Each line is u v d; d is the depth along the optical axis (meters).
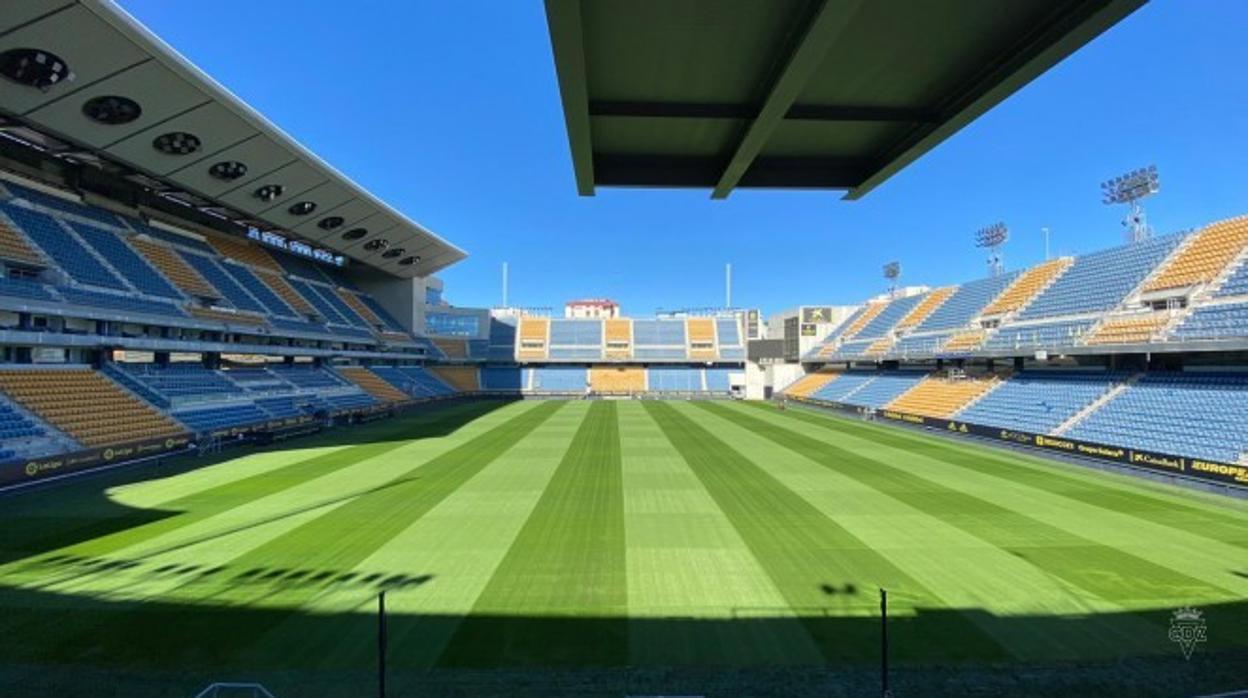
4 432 17.30
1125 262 29.06
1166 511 14.05
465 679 6.79
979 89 5.31
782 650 7.45
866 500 15.20
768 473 18.94
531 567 10.30
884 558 10.75
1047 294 32.84
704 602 8.85
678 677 6.83
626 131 6.39
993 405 28.84
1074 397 25.33
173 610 8.54
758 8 4.42
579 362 65.75
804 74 4.79
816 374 54.25
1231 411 19.02
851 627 8.05
